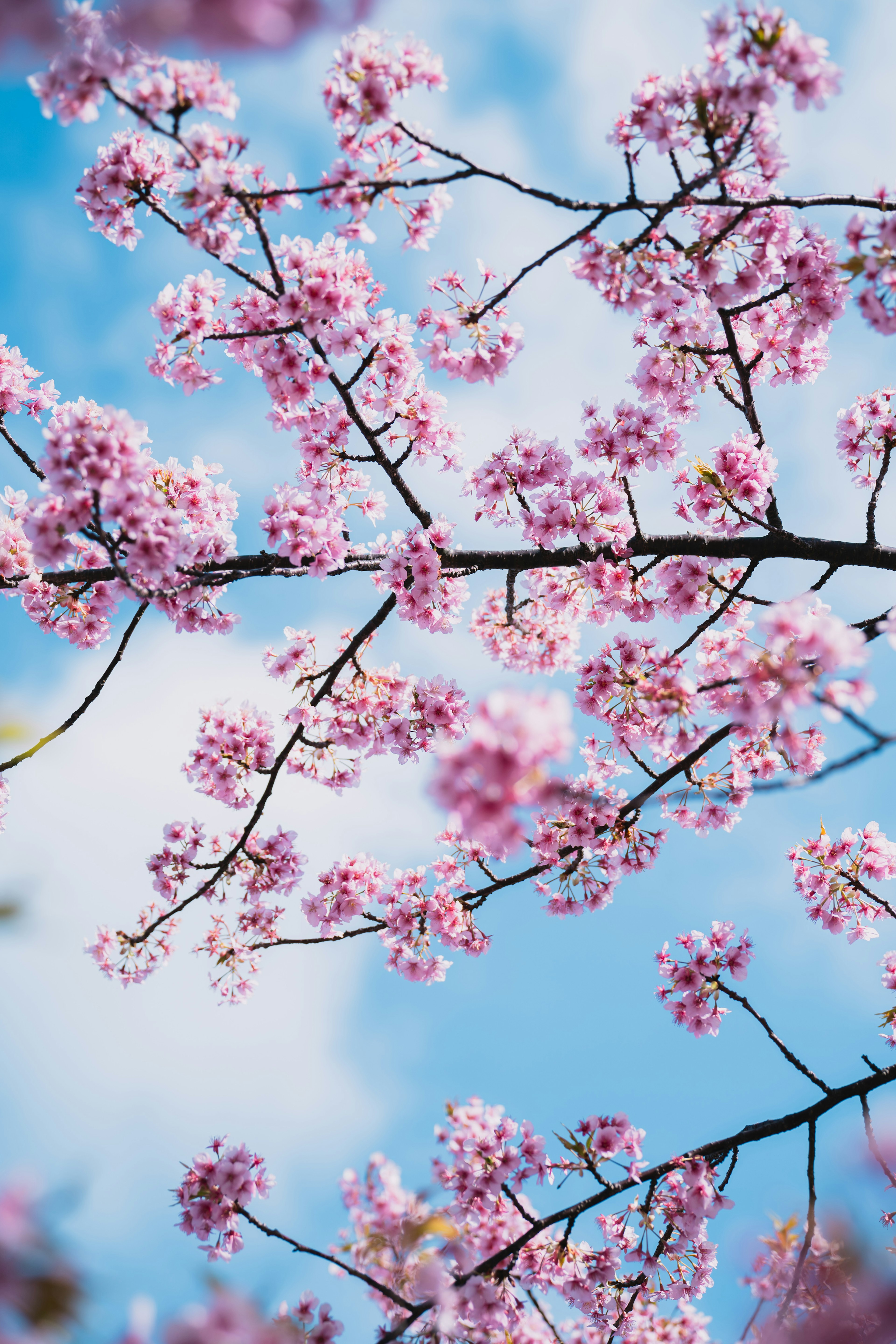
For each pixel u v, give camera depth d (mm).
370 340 6074
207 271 6199
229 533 6727
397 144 4992
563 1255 5715
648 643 6625
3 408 6762
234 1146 5586
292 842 7145
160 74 4414
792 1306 4852
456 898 7039
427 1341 4941
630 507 6609
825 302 5891
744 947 6637
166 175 5594
